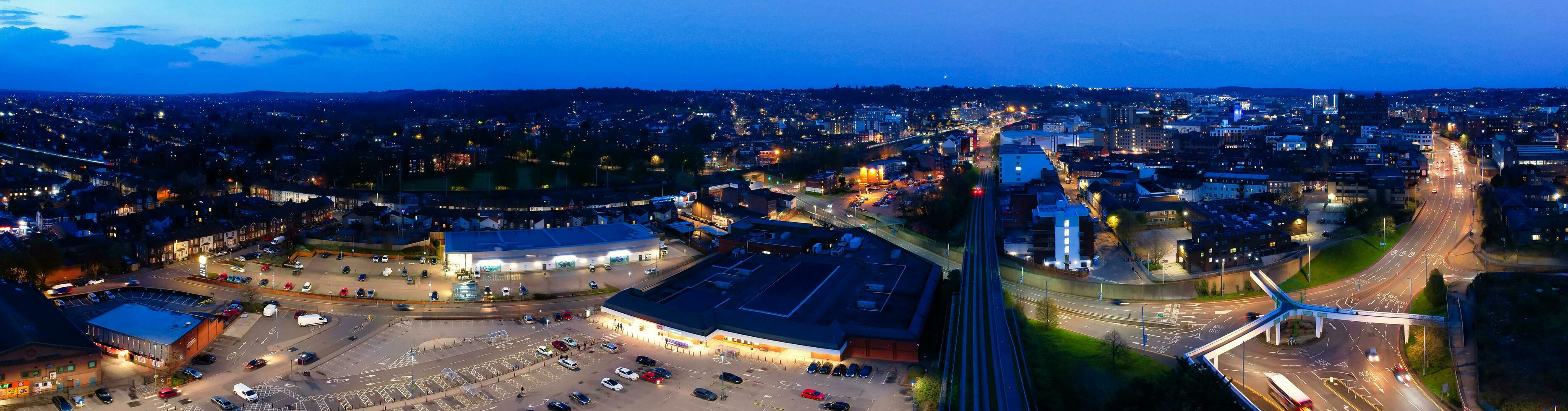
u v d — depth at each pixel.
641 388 178.62
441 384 180.38
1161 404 163.38
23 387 170.25
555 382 182.00
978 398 170.00
